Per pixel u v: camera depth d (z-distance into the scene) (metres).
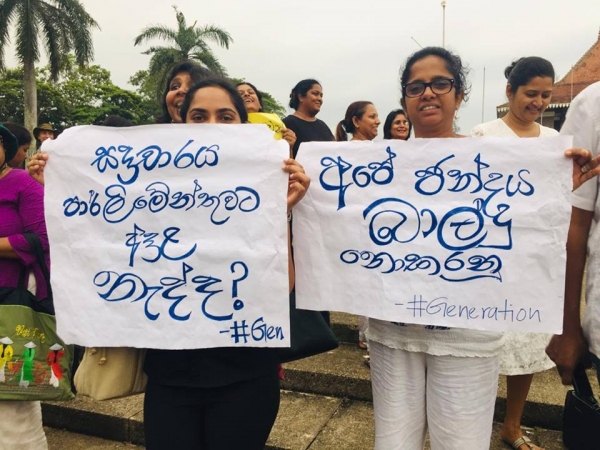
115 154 1.76
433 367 1.71
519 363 2.37
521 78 2.48
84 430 3.05
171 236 1.71
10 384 2.11
